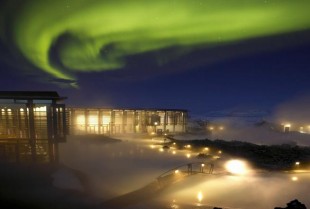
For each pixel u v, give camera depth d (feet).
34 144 58.54
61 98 60.18
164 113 153.89
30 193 47.93
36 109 63.52
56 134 60.44
